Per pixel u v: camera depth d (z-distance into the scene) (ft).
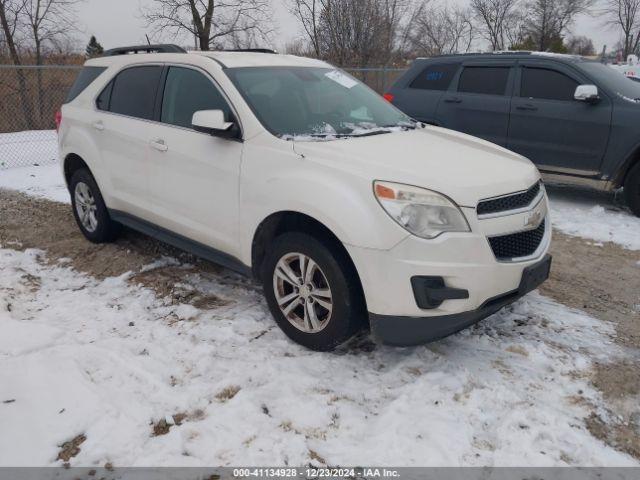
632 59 48.83
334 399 9.68
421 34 98.99
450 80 24.80
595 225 19.75
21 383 9.84
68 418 9.03
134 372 10.33
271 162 11.22
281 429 8.90
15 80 43.29
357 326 10.58
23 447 8.44
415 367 10.61
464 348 11.37
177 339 11.57
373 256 9.59
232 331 11.85
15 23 53.93
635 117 19.93
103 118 15.79
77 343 11.41
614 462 8.33
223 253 12.79
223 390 9.87
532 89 22.50
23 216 20.62
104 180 15.98
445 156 11.27
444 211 9.59
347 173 10.12
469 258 9.57
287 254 10.98
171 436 8.68
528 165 11.86
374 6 58.39
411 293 9.57
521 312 13.04
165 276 15.01
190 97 13.42
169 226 14.12
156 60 14.67
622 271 15.87
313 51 60.08
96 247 17.24
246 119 11.94
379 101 15.17
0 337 11.34
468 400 9.57
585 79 21.26
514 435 8.74
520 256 10.48
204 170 12.51
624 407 9.57
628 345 11.60
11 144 36.52
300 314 11.49
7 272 14.84
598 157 20.98
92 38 73.36
